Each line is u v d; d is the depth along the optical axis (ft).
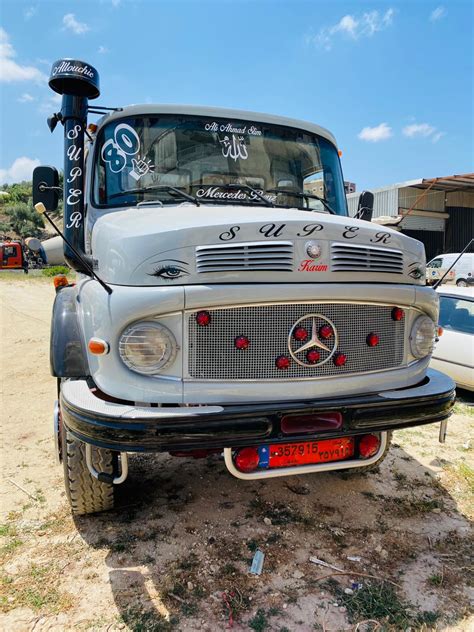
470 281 34.86
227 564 9.18
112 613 7.96
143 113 11.59
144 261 7.86
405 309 9.53
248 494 11.75
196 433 7.69
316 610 8.08
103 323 8.07
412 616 7.98
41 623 7.73
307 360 8.54
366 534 10.25
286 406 8.19
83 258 9.37
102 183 11.18
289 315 8.38
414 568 9.21
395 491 12.08
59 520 10.52
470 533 10.41
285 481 12.44
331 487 12.19
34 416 16.60
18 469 12.79
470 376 19.27
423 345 9.83
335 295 8.42
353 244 8.66
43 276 80.12
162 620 7.82
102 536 9.97
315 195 13.08
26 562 9.14
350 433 8.70
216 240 7.88
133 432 7.54
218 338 8.07
